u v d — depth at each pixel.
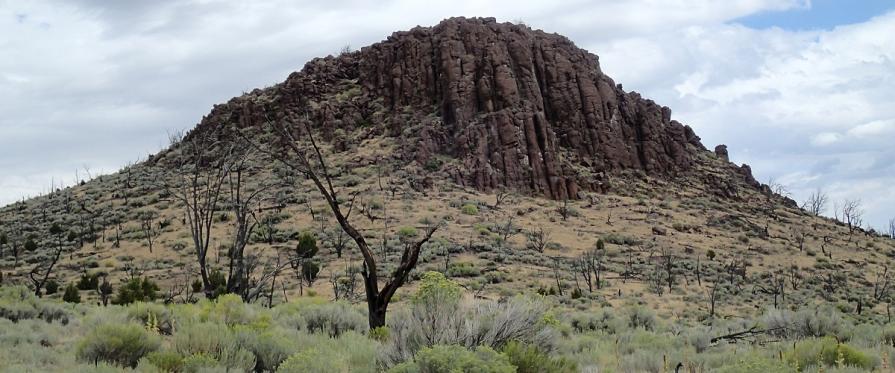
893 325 19.38
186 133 143.00
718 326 27.33
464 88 130.25
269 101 142.25
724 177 137.62
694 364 13.35
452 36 139.12
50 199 120.69
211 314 18.53
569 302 55.38
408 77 139.50
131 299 48.81
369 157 120.06
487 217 98.88
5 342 13.88
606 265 79.50
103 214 102.81
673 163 137.75
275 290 60.72
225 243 81.88
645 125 139.12
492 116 123.94
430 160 120.38
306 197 101.12
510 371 8.91
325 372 11.05
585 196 117.81
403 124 130.00
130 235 89.75
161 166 131.25
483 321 11.55
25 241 92.38
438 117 129.88
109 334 12.22
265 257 75.56
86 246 87.56
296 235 85.44
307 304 22.66
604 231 98.44
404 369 9.09
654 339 18.67
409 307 12.52
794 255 96.38
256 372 12.28
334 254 77.81
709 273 79.69
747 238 102.19
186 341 12.27
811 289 75.62
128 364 12.05
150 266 75.25
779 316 20.05
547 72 138.75
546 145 122.56
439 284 11.92
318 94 143.12
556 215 104.75
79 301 51.94
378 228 88.50
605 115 136.75
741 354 14.31
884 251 105.88
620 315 30.19
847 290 77.69
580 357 14.71
